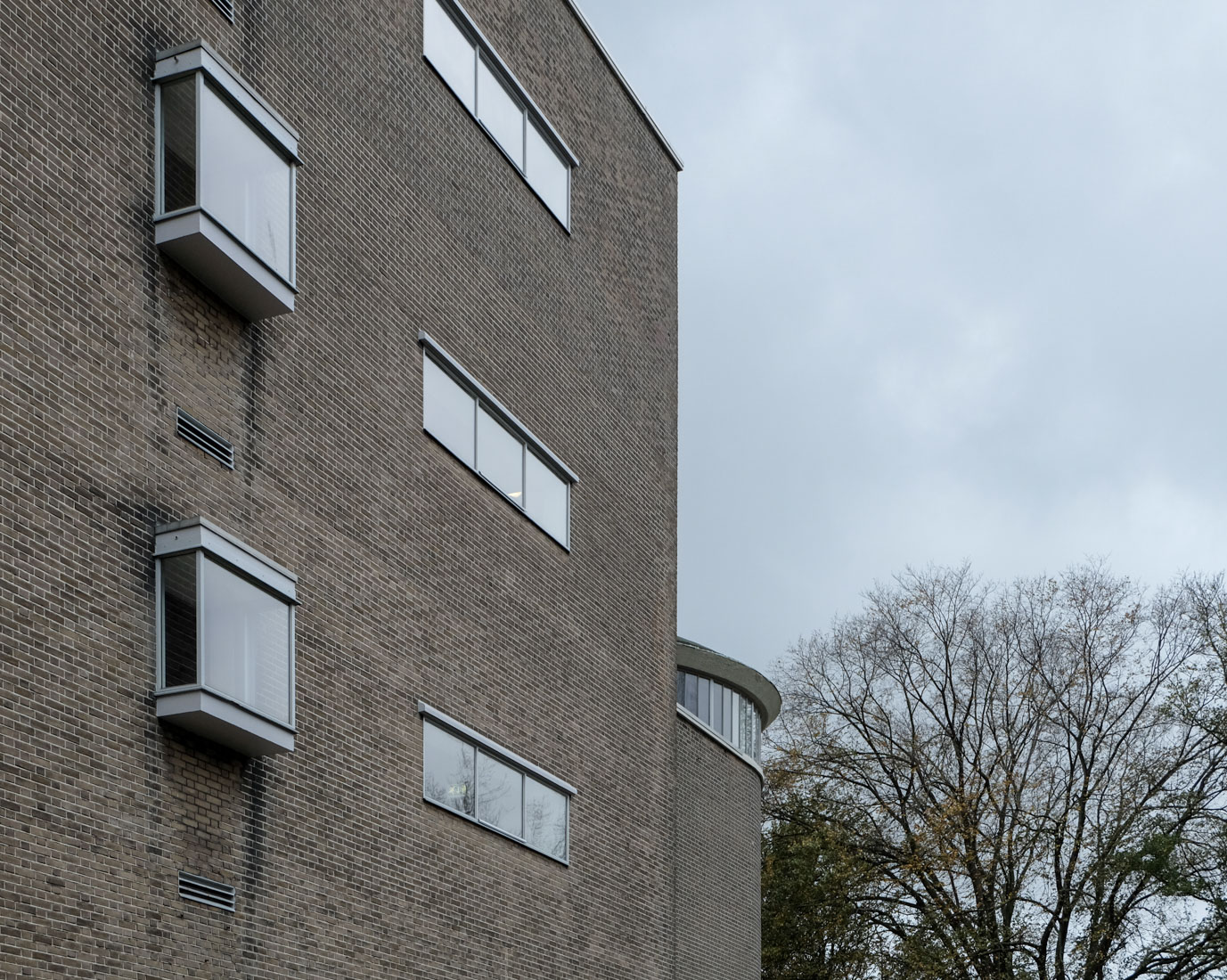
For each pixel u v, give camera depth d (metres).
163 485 14.53
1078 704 43.12
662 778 25.50
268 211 16.02
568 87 25.12
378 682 17.73
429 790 18.47
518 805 20.59
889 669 45.97
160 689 13.93
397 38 20.03
